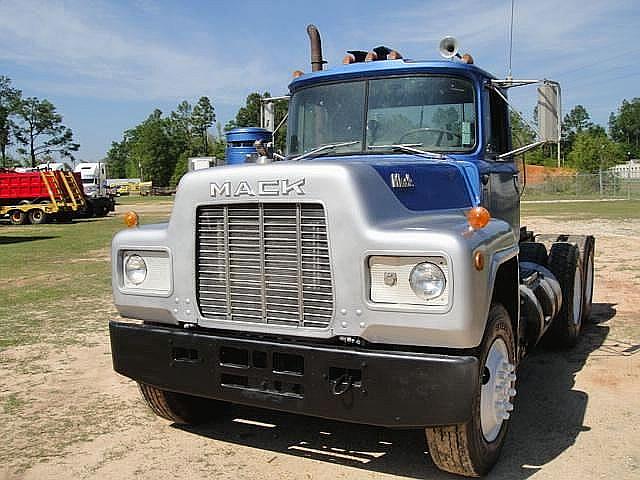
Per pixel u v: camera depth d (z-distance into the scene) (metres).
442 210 4.42
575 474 4.12
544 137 5.26
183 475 4.26
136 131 128.50
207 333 4.14
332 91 5.46
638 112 131.00
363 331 3.67
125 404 5.64
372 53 5.49
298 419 5.24
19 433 5.02
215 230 4.08
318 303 3.79
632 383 5.85
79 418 5.32
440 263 3.51
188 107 115.62
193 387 4.17
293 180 3.77
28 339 7.80
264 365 3.90
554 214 27.67
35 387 6.08
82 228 28.00
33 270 13.95
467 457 3.90
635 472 4.14
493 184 5.34
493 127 5.55
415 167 4.34
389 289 3.62
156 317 4.39
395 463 4.38
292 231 3.81
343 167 3.72
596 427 4.87
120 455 4.59
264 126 6.26
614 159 76.38
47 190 32.09
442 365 3.49
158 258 4.35
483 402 4.02
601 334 7.62
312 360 3.74
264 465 4.39
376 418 3.63
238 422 5.20
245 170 3.93
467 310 3.48
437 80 5.19
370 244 3.62
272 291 3.91
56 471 4.36
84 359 6.96
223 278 4.08
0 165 101.06
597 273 11.65
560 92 5.29
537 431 4.81
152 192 94.44
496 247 3.94
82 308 9.70
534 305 5.42
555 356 6.78
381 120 5.28
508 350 4.34
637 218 24.64
